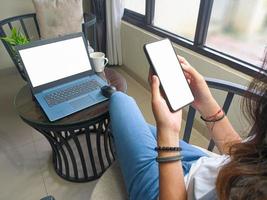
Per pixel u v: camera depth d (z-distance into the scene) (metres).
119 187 0.80
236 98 1.38
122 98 0.98
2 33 1.90
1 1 2.37
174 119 0.64
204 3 1.63
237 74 1.49
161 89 0.69
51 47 1.23
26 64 1.17
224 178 0.41
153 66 0.71
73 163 1.39
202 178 0.56
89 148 1.36
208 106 0.80
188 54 1.81
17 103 1.21
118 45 2.60
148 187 0.67
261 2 1.41
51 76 1.24
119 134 0.82
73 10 2.13
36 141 1.72
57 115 1.09
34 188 1.40
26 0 2.46
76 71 1.32
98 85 1.29
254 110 0.40
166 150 0.59
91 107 1.16
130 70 2.65
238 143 0.45
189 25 1.91
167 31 2.07
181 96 0.74
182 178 0.58
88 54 1.37
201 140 1.74
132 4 2.46
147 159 0.73
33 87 1.20
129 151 0.77
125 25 2.45
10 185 1.42
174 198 0.54
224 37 1.67
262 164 0.38
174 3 1.98
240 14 1.54
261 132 0.40
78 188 1.41
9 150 1.65
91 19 2.17
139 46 2.34
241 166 0.39
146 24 2.25
